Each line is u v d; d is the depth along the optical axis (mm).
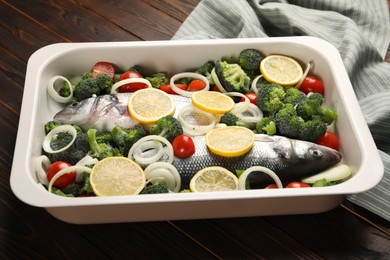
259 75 905
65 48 872
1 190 813
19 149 760
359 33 963
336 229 780
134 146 805
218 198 710
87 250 764
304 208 759
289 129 826
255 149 804
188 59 899
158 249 766
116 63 896
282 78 888
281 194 714
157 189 761
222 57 901
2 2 1064
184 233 778
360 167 750
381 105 882
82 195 783
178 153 799
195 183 777
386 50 998
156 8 1060
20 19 1038
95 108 845
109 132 849
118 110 846
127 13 1051
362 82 952
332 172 792
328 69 865
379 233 779
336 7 1041
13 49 990
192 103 854
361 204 794
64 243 769
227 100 859
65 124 844
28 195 715
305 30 981
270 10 1004
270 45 893
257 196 712
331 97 862
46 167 806
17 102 913
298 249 766
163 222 786
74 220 756
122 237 774
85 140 818
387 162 815
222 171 785
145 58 893
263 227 782
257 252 765
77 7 1060
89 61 889
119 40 1009
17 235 774
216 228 781
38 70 845
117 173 771
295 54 897
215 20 1006
